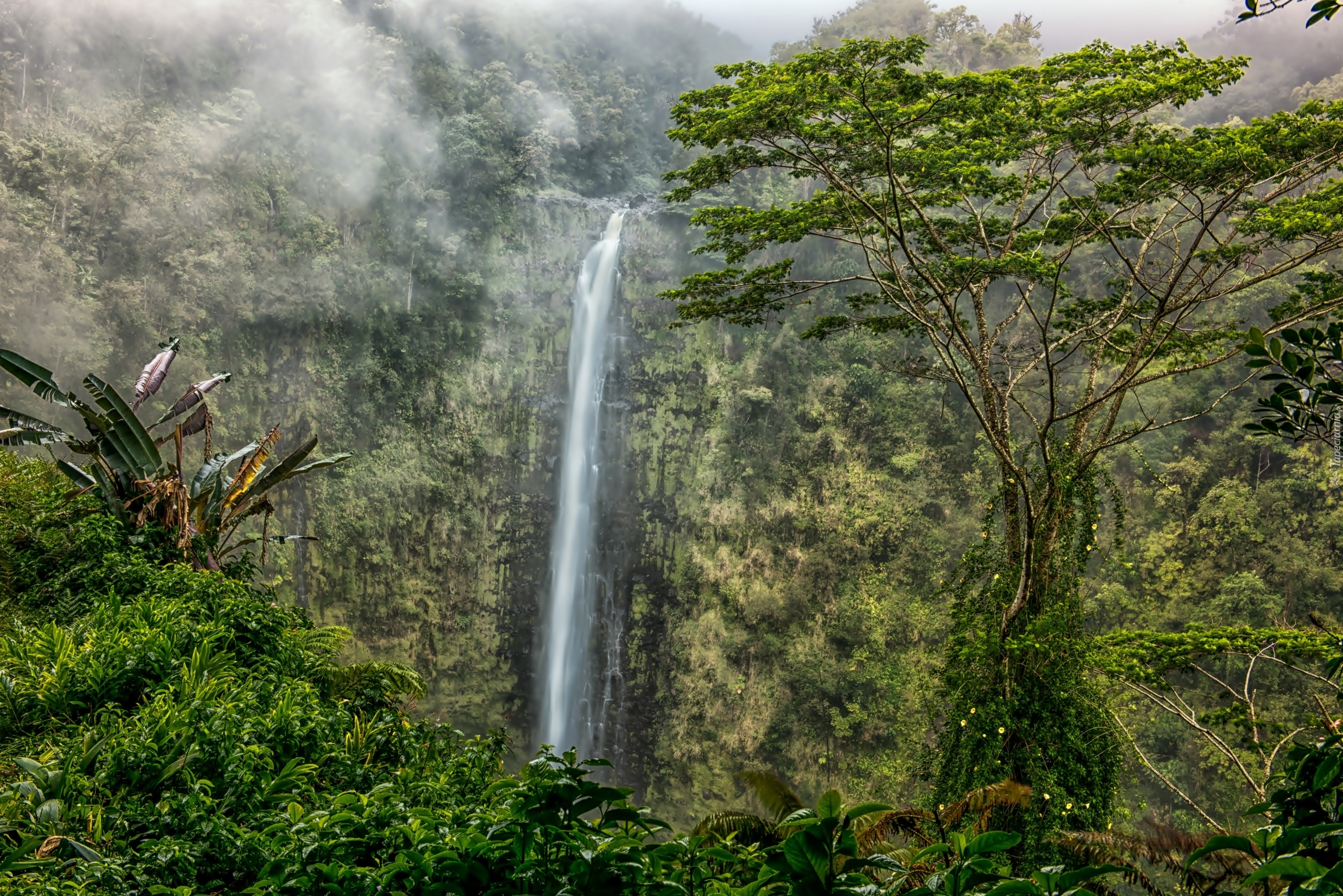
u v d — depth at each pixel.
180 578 8.77
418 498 42.38
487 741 7.09
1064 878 2.19
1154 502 36.34
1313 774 2.59
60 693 6.14
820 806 2.42
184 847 4.28
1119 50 12.73
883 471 42.16
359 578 41.44
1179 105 11.66
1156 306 14.05
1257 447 34.94
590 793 2.87
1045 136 12.82
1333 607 32.28
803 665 39.00
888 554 40.53
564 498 44.75
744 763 38.81
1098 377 37.91
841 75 10.41
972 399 12.62
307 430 41.38
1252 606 31.62
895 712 36.41
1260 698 29.78
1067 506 12.30
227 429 39.56
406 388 43.19
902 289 12.61
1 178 35.25
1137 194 12.30
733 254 13.63
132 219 37.38
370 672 8.56
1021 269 11.44
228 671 7.03
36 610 8.62
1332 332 3.14
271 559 39.56
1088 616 12.67
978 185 13.67
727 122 10.83
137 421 10.26
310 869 3.75
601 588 44.00
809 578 40.53
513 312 44.62
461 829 3.92
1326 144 11.38
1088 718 11.59
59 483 10.80
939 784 12.09
